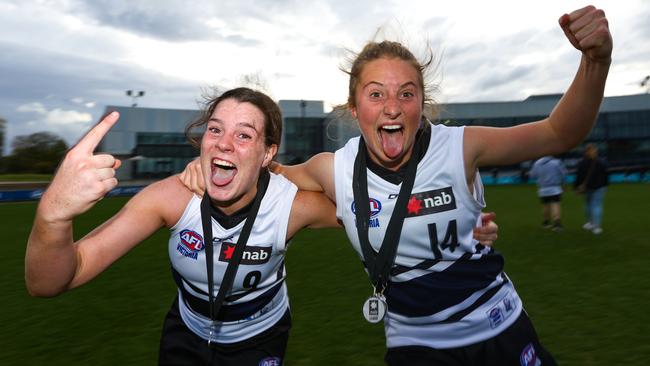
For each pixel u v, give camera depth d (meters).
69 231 1.49
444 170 1.88
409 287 1.98
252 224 1.98
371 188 1.97
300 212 2.09
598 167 8.05
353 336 3.57
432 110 2.22
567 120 1.78
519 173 35.53
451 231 1.90
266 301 2.17
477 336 1.94
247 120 1.92
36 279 1.53
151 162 37.47
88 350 3.41
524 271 5.44
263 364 2.20
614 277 5.02
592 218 8.30
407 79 1.87
